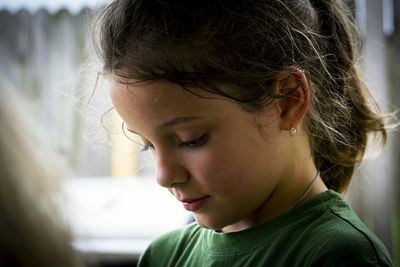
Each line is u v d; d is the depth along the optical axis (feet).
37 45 7.61
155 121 2.23
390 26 6.51
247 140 2.30
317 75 2.58
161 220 7.06
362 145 2.90
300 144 2.51
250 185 2.34
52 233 1.51
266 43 2.38
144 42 2.28
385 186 6.51
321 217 2.39
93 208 7.13
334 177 2.82
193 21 2.28
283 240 2.38
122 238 6.86
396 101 6.41
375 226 6.57
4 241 1.46
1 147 1.48
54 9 7.59
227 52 2.28
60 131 7.41
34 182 1.51
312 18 2.63
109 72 2.37
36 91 7.50
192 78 2.19
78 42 7.49
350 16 3.05
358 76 2.92
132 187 7.48
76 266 1.57
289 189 2.47
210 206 2.36
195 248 2.72
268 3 2.44
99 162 7.43
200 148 2.28
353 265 2.19
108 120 2.95
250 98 2.29
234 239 2.51
